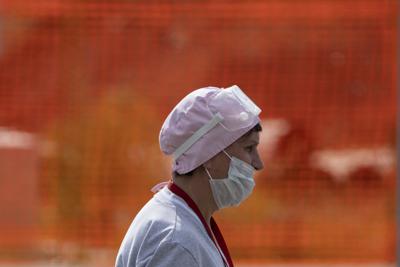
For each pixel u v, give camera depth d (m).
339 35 28.44
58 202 25.78
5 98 27.17
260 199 26.62
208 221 8.34
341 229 26.20
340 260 25.11
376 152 27.83
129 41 27.59
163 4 27.83
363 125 28.14
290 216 26.53
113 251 24.91
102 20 27.52
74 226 25.61
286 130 28.25
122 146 26.53
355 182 27.33
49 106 27.12
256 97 28.62
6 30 27.88
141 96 27.17
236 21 28.22
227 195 8.34
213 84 28.25
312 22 28.39
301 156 27.73
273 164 27.58
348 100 28.39
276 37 28.50
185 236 7.89
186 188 8.27
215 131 8.20
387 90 27.97
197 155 8.19
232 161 8.25
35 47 27.73
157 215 8.06
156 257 7.82
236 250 25.50
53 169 26.11
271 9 28.33
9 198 25.77
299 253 25.56
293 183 27.42
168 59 27.53
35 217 25.61
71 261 24.52
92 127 26.67
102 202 25.97
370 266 24.59
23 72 27.23
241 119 8.23
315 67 28.42
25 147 26.12
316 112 28.53
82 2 27.59
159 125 26.86
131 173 26.33
